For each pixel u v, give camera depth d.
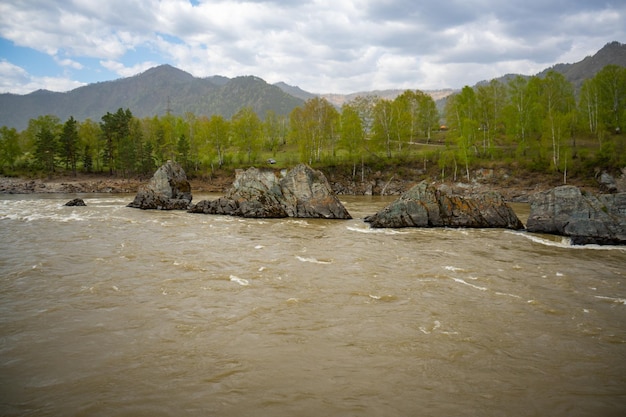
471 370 12.54
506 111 80.50
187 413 10.34
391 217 40.88
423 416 10.22
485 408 10.60
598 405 10.80
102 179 96.88
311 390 11.38
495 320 16.52
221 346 14.09
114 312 17.16
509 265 25.31
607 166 66.50
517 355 13.56
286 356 13.38
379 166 88.81
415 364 12.88
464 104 86.69
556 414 10.41
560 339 14.79
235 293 19.64
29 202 62.72
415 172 85.06
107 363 12.91
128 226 40.03
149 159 98.50
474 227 40.28
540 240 33.72
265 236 35.28
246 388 11.46
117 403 10.79
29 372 12.38
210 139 101.88
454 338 14.80
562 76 85.62
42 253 27.56
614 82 81.50
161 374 12.24
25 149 114.69
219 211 51.09
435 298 19.09
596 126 78.81
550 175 70.44
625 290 20.50
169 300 18.62
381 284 21.22
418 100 104.31
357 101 116.75
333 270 23.92
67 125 97.00
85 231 36.62
